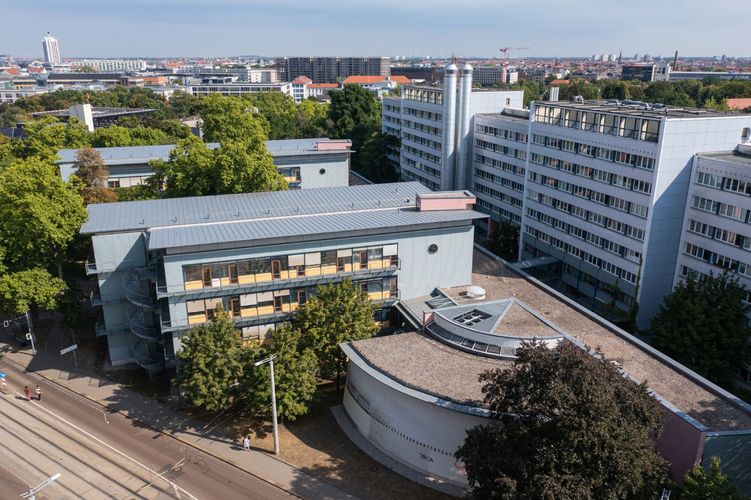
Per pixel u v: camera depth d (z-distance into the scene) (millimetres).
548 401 33594
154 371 58031
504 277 66438
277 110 167625
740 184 60969
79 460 46062
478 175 111500
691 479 32094
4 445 47781
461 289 62125
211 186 76688
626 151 71500
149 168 92562
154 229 56031
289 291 55500
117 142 116750
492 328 50469
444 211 62656
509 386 35750
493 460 33844
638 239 70562
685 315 56094
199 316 53219
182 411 53125
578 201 81500
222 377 47812
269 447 47875
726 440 37469
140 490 42594
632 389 35031
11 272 62156
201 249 51500
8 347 66000
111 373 60094
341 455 47000
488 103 111938
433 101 123125
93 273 57906
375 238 57281
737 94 191250
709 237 65562
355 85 165500
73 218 63656
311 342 51562
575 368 34562
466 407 41625
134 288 58031
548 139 87125
